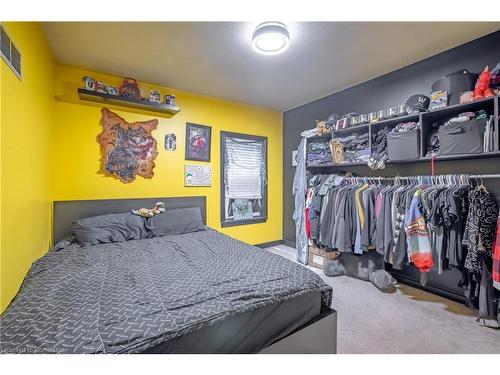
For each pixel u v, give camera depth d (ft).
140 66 8.18
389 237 7.47
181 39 6.59
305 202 11.08
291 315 4.11
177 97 10.32
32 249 5.49
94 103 8.59
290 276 4.68
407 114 7.65
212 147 11.33
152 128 9.72
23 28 4.92
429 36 6.50
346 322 6.08
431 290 7.72
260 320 3.74
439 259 6.46
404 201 7.14
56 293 4.01
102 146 8.75
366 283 8.46
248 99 11.66
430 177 7.30
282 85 9.95
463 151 6.30
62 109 8.03
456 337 5.43
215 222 11.49
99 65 8.09
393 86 8.68
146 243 7.34
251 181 12.63
